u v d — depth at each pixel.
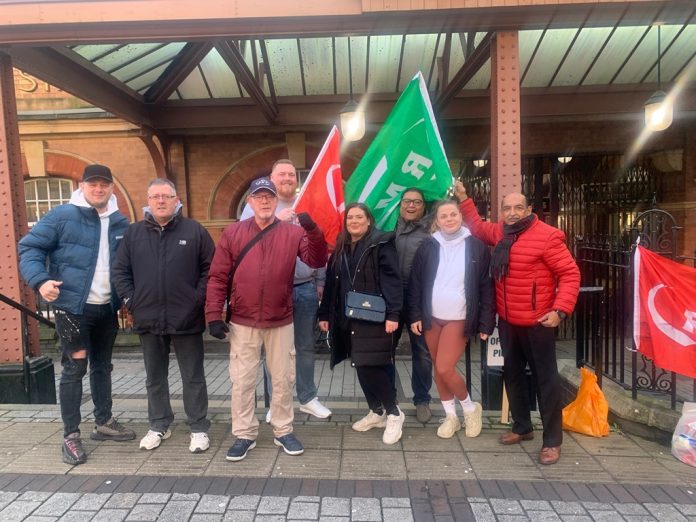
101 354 3.65
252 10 4.17
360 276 3.43
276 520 2.74
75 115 8.35
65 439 3.43
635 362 3.87
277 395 3.47
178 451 3.53
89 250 3.40
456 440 3.70
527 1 3.98
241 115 7.86
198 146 8.60
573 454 3.48
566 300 3.18
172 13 4.19
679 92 7.42
